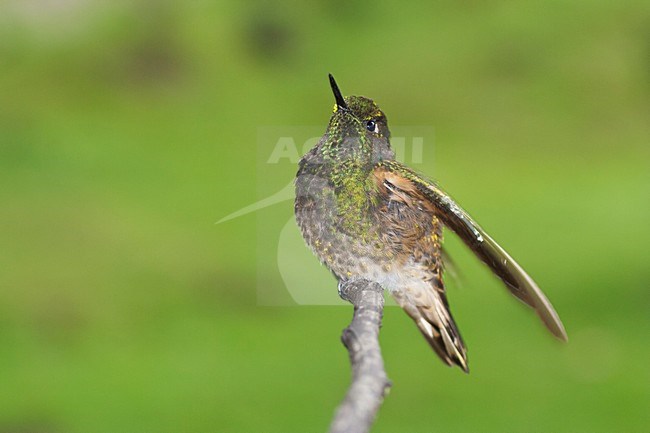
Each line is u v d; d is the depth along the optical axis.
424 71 39.31
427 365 19.00
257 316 22.16
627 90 38.94
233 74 40.69
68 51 40.06
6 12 41.31
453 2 43.69
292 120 37.25
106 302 22.88
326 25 42.97
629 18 41.19
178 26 41.66
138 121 36.81
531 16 41.72
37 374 19.31
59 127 35.50
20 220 27.78
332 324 21.70
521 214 29.72
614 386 17.52
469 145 35.59
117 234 26.38
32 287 23.75
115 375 19.33
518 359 19.30
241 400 17.67
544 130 36.25
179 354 19.98
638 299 22.53
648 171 33.53
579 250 26.23
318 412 17.02
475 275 22.91
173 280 23.95
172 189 30.33
